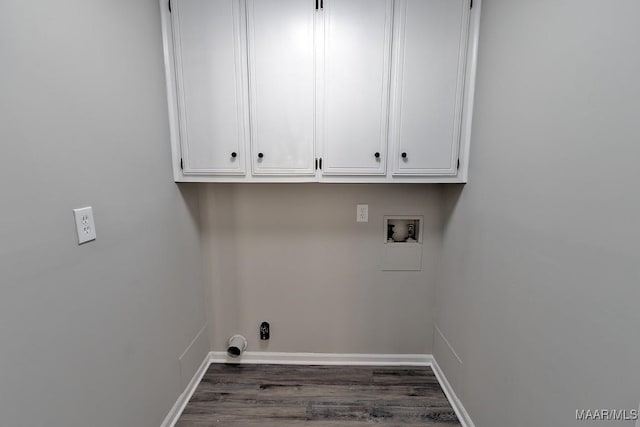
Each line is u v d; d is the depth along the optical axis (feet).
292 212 6.48
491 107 4.47
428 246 6.55
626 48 2.37
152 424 4.67
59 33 2.94
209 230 6.55
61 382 3.00
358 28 4.99
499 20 4.25
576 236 2.88
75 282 3.16
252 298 6.77
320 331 6.85
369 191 6.40
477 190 4.89
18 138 2.55
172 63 5.11
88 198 3.33
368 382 6.33
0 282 2.42
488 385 4.52
